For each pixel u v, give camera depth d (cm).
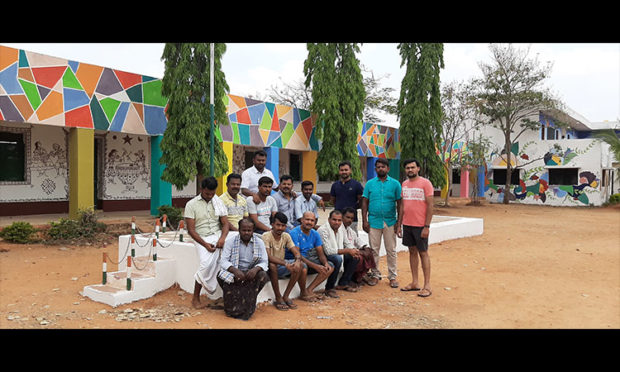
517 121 3125
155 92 1491
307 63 2017
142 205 1758
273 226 638
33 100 1195
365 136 2444
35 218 1369
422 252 726
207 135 1382
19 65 1168
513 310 645
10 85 1152
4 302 624
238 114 1703
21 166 1428
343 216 742
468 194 3325
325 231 710
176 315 578
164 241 745
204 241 617
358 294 721
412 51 2323
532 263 999
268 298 648
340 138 2053
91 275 805
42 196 1474
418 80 2316
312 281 708
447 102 2650
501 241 1338
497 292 746
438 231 1259
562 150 2958
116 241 1174
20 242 1071
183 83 1341
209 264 607
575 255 1105
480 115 3117
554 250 1180
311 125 2077
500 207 2670
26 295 662
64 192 1532
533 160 2992
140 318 562
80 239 1134
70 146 1303
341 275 774
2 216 1378
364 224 793
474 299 702
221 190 1647
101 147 1631
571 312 638
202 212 633
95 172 1631
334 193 826
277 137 1894
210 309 609
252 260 598
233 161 2038
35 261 908
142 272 701
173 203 1880
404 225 742
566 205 2942
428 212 716
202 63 1388
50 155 1494
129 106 1418
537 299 705
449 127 2686
